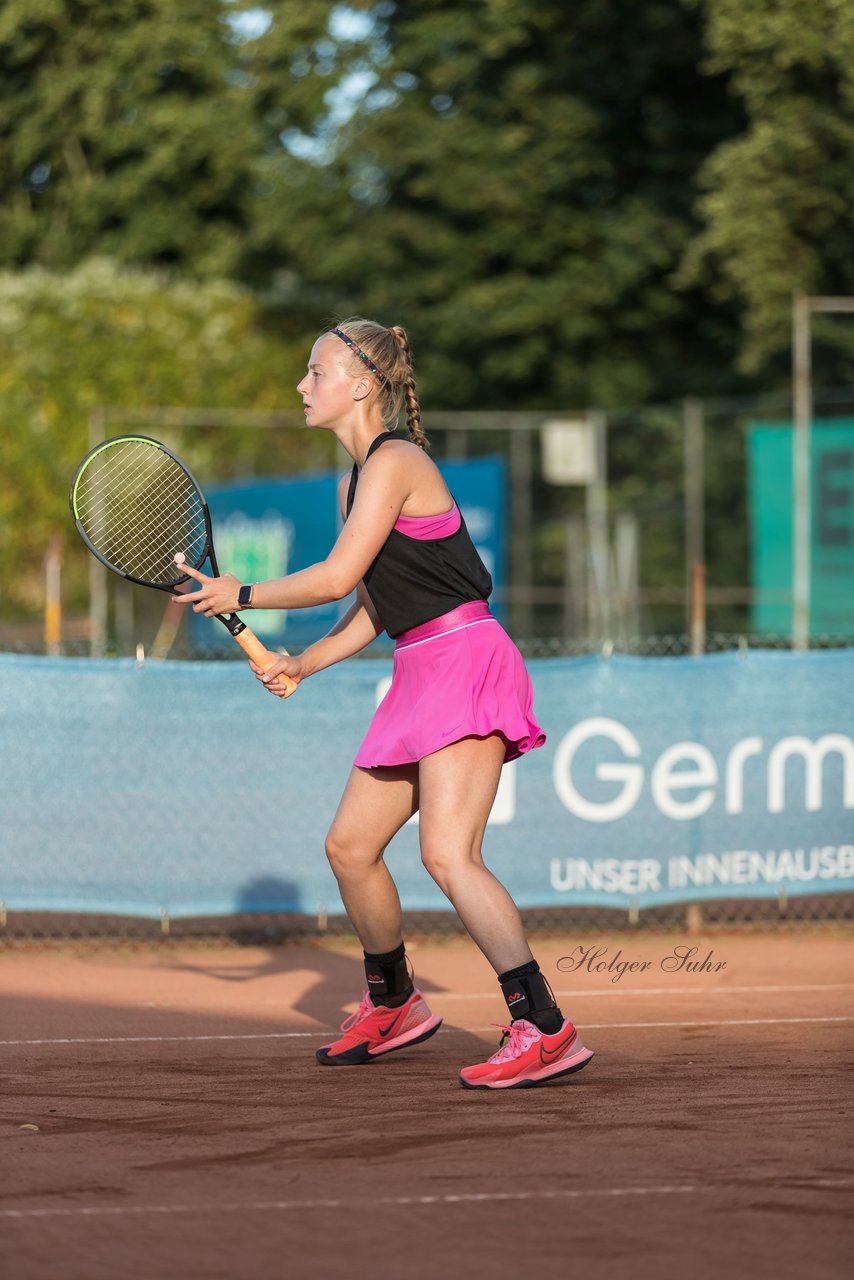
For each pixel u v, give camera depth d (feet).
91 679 68.69
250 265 298.76
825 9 153.07
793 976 62.75
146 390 237.25
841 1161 33.40
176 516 45.27
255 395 246.47
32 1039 49.93
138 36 292.20
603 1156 33.86
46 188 306.14
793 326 177.68
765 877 72.43
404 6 241.55
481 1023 52.37
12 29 282.36
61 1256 27.61
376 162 240.53
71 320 234.99
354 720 70.38
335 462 233.96
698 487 159.12
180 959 68.13
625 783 71.36
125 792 69.00
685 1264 27.12
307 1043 49.01
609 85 223.51
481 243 234.17
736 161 170.50
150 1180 32.32
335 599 39.65
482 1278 26.45
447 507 40.68
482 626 40.47
